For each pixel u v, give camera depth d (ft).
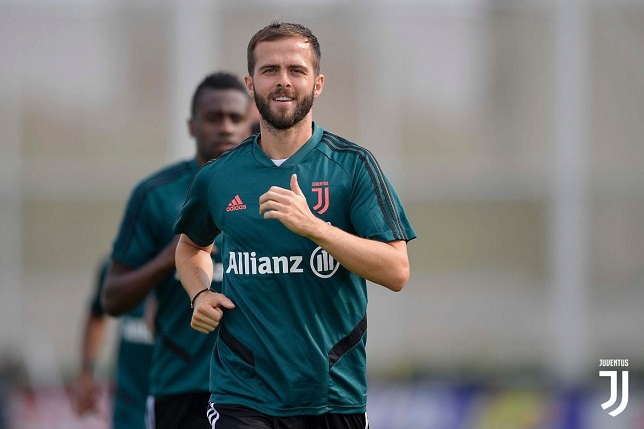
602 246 206.80
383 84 211.61
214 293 51.31
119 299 67.51
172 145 201.46
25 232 217.36
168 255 64.95
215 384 51.55
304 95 48.83
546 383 130.82
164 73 226.17
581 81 195.93
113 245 69.46
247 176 50.29
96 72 226.38
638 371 153.38
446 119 216.33
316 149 50.24
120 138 226.99
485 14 215.31
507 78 214.90
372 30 212.43
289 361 49.57
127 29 225.35
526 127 214.69
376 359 185.98
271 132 49.70
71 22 224.94
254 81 49.26
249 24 213.87
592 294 203.00
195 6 201.87
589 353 193.88
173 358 67.92
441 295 209.15
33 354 190.29
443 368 176.14
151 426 69.56
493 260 212.84
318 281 49.39
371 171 49.62
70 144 226.79
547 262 209.87
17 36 223.51
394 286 48.78
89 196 218.59
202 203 52.03
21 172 215.31
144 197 69.00
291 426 50.06
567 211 193.06
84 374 90.68
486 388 126.82
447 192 213.46
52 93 225.97
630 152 208.85
